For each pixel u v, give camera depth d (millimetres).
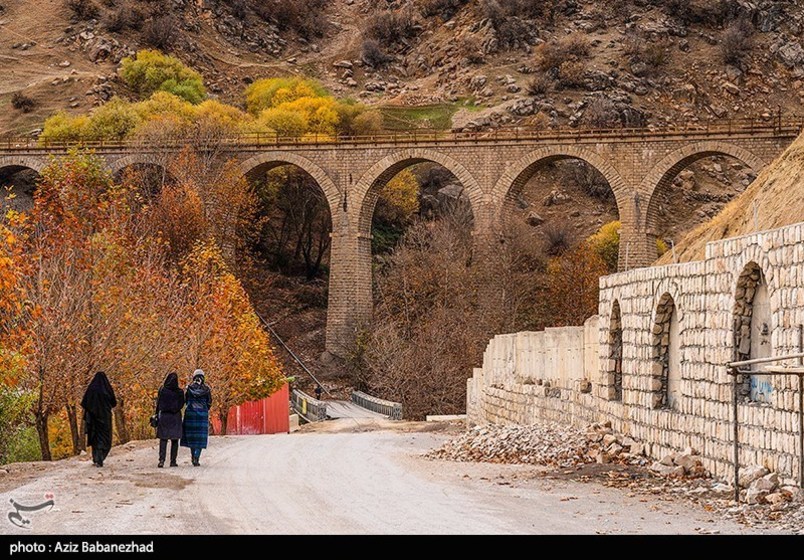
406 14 184875
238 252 99812
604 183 143750
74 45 162250
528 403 37656
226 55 176250
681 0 172875
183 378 47062
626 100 154625
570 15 174625
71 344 34281
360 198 95875
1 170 108062
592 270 97812
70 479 22766
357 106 147750
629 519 17016
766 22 171250
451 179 140125
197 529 15648
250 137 102938
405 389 76000
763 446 19719
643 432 26031
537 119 148250
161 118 113500
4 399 32969
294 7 191500
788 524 16453
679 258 50938
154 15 171750
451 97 160625
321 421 69000
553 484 22188
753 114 159375
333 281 95875
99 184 60500
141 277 43656
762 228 43250
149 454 30344
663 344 25438
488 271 91812
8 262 29875
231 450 32594
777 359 17828
